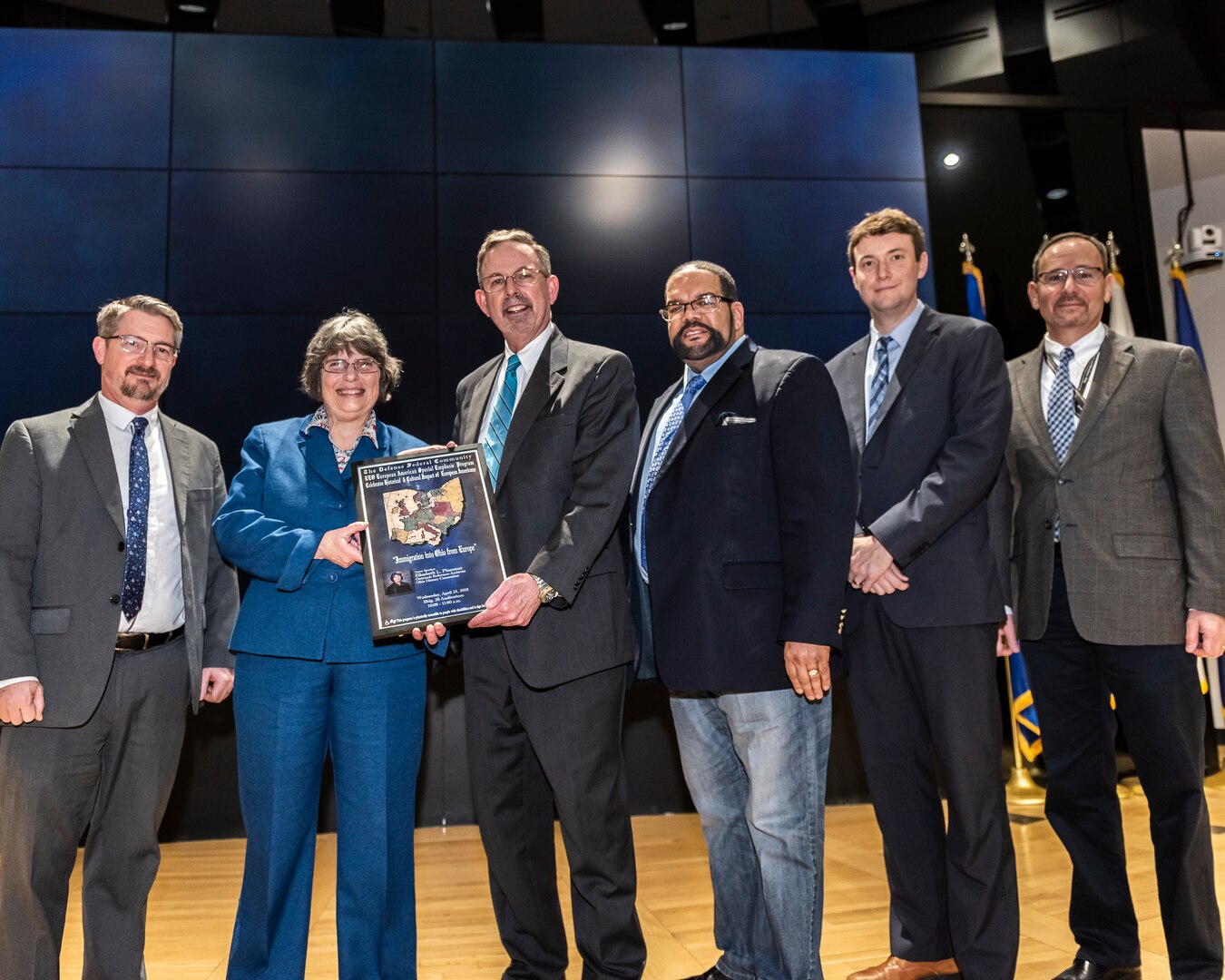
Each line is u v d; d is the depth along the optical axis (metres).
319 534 1.90
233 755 3.90
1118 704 2.04
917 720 2.01
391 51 4.66
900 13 5.26
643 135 4.78
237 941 1.80
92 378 4.24
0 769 1.88
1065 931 2.41
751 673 1.80
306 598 1.86
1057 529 2.12
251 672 1.87
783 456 1.86
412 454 1.92
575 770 1.88
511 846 1.98
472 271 4.56
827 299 4.77
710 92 4.86
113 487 1.98
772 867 1.82
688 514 1.91
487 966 2.28
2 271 4.24
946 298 5.12
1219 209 6.22
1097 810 2.11
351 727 1.86
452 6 4.89
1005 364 2.05
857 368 2.21
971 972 1.85
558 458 1.96
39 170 4.34
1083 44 5.31
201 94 4.49
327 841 3.79
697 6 5.12
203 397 4.29
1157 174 6.29
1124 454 2.07
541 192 4.66
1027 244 5.20
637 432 2.02
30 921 1.82
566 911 2.75
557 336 2.10
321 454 1.98
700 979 2.03
